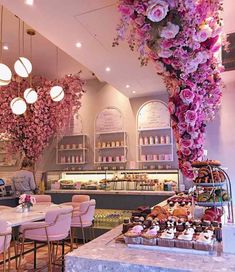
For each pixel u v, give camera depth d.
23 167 5.94
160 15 1.62
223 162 3.63
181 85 2.04
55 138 6.55
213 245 1.31
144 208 2.08
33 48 4.91
